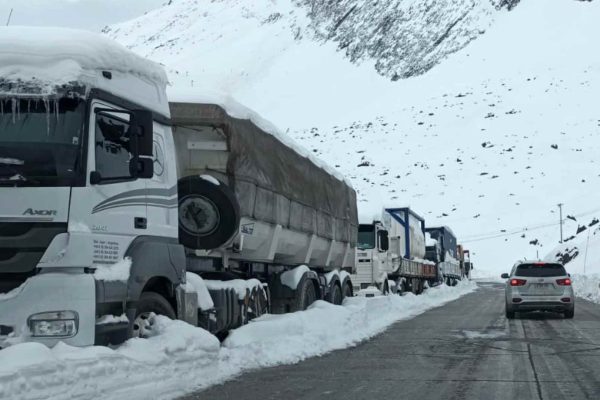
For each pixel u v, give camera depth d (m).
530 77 173.88
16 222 6.62
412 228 32.88
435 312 22.45
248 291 11.79
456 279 51.28
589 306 25.67
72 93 6.84
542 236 84.38
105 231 7.12
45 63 6.87
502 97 159.38
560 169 107.44
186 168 11.02
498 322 18.23
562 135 124.50
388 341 13.59
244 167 11.27
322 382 8.94
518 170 110.19
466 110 153.38
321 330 12.76
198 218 10.77
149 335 7.94
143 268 7.68
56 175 6.76
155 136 8.32
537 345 12.91
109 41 7.54
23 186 6.68
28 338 6.51
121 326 7.29
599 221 70.19
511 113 144.25
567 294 19.17
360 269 24.78
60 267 6.64
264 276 13.82
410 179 114.44
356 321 14.89
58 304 6.58
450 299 32.00
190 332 8.27
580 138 122.19
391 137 145.50
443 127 144.38
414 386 8.70
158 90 8.55
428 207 101.38
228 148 10.90
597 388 8.56
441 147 130.75
